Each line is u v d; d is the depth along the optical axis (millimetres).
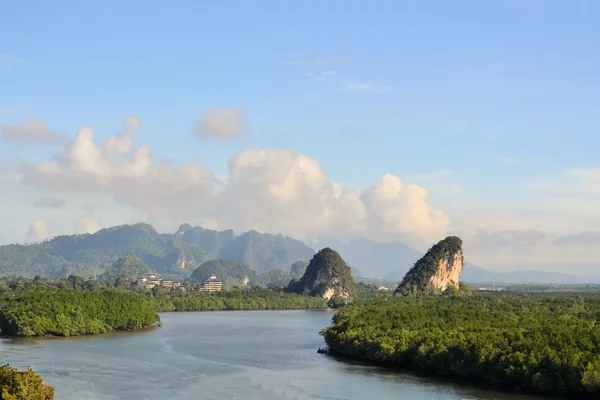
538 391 151500
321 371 181875
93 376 170375
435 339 184125
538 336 167000
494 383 161250
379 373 178875
